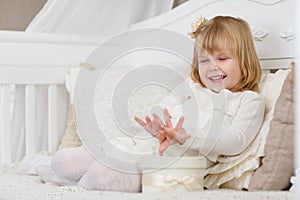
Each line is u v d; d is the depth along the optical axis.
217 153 1.33
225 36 1.51
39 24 1.94
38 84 1.92
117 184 1.26
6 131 1.83
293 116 1.24
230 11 1.81
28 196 1.25
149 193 1.13
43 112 1.97
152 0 2.18
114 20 2.12
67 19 1.99
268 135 1.28
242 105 1.40
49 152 1.89
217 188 1.35
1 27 2.33
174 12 1.99
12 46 1.85
